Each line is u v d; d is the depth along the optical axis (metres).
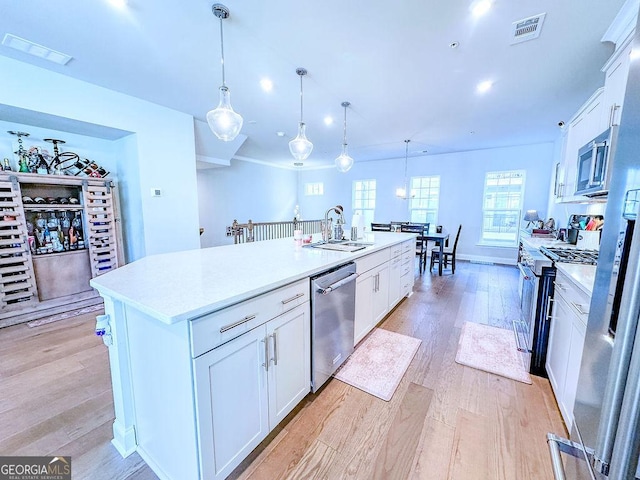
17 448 1.40
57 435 1.48
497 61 2.39
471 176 6.13
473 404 1.72
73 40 2.14
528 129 4.39
